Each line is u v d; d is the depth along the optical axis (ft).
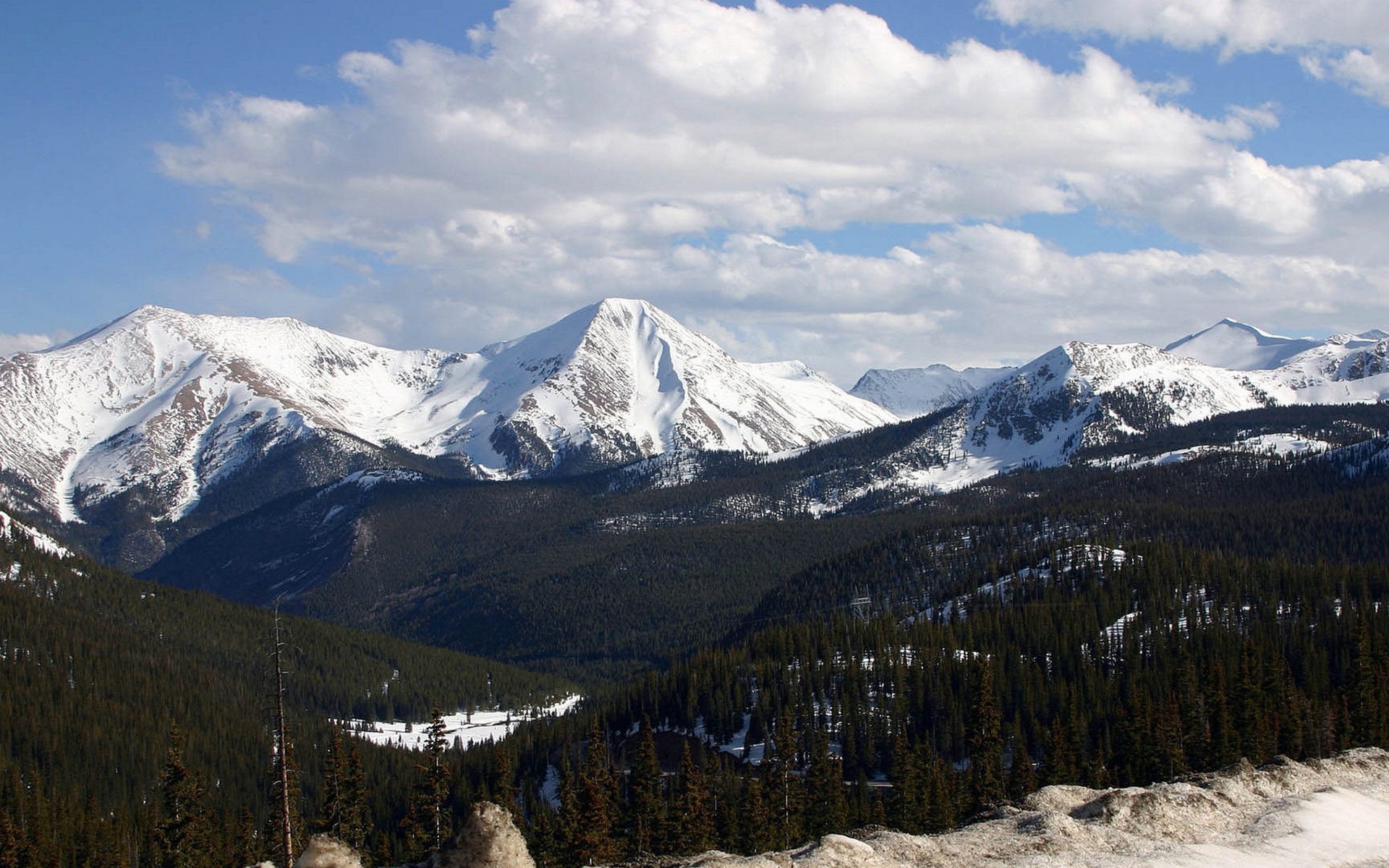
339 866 173.17
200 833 366.22
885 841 187.32
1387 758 253.03
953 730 510.99
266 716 277.03
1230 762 385.70
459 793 531.09
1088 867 175.22
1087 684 525.75
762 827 359.66
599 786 368.89
